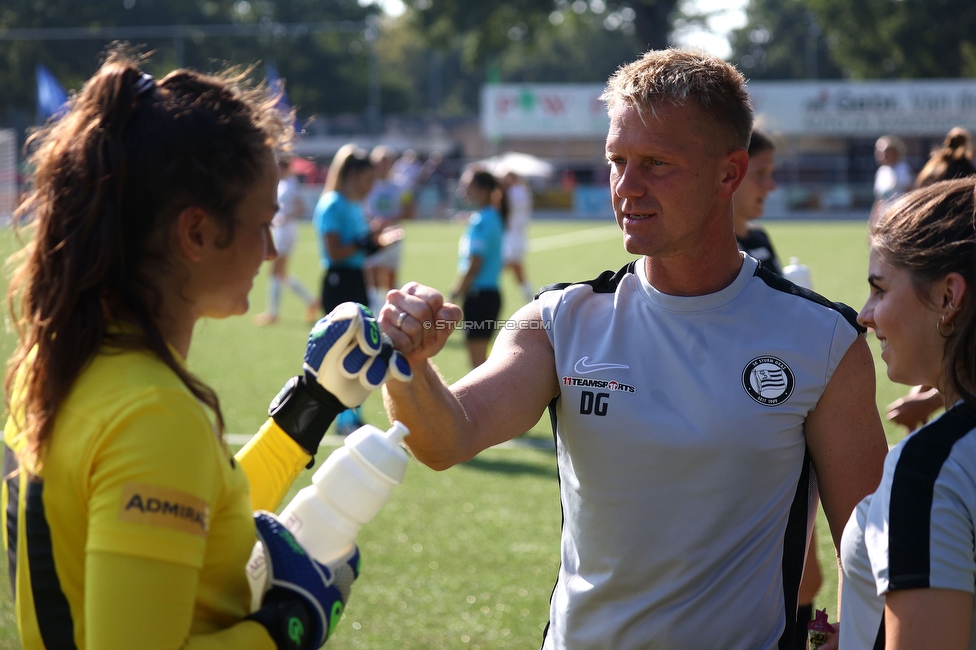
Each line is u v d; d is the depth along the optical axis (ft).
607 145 5.87
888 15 149.89
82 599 3.88
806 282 9.78
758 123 11.73
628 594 5.92
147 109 3.95
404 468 4.36
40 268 3.97
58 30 142.92
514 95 123.54
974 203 4.47
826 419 5.90
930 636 4.09
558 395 6.34
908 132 115.96
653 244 5.76
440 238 78.13
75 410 3.82
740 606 5.76
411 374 4.73
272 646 3.92
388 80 188.85
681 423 5.79
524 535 14.55
